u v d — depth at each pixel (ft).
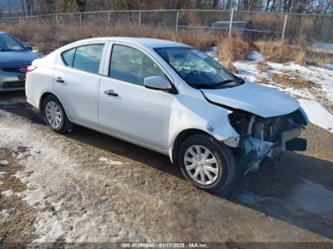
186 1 84.28
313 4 95.55
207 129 11.30
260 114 11.21
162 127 12.66
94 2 90.48
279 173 13.99
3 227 9.74
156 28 51.65
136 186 12.31
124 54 14.07
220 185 11.62
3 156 14.35
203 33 46.44
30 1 105.91
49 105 17.31
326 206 11.68
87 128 17.28
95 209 10.76
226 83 13.61
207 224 10.32
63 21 66.23
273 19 48.73
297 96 25.12
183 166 12.54
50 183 12.25
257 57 38.47
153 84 12.25
